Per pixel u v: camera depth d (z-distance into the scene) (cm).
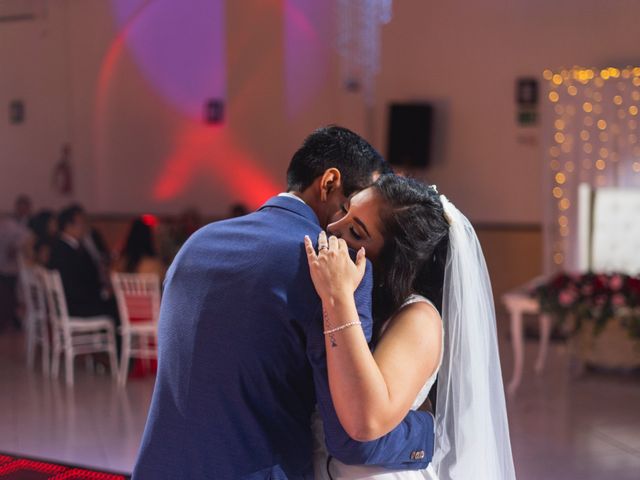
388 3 1019
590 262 870
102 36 1183
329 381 173
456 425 211
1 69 1234
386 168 209
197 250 191
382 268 198
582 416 589
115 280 692
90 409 619
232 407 182
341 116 1045
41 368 766
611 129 892
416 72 1011
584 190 883
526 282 973
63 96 1207
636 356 692
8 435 554
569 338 715
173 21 1149
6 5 1214
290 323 179
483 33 977
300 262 182
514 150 972
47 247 887
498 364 226
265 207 195
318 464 195
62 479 401
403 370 180
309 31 1065
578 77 898
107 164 1198
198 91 1142
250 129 1116
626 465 487
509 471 228
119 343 751
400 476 191
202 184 1149
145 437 192
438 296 212
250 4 1100
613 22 917
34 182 1230
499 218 983
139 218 712
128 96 1179
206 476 182
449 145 1001
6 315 973
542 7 948
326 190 199
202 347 184
